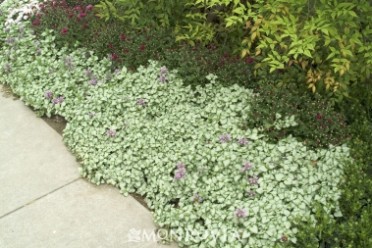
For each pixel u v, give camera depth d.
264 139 3.83
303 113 3.88
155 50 4.78
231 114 4.00
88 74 4.64
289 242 3.08
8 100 4.94
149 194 3.61
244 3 4.71
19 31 5.39
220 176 3.50
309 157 3.56
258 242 3.11
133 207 3.58
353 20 3.79
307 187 3.37
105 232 3.38
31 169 4.00
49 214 3.56
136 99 4.29
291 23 3.76
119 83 4.54
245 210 3.20
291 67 4.26
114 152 3.90
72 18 5.25
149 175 3.70
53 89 4.62
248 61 4.51
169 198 3.52
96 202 3.64
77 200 3.66
